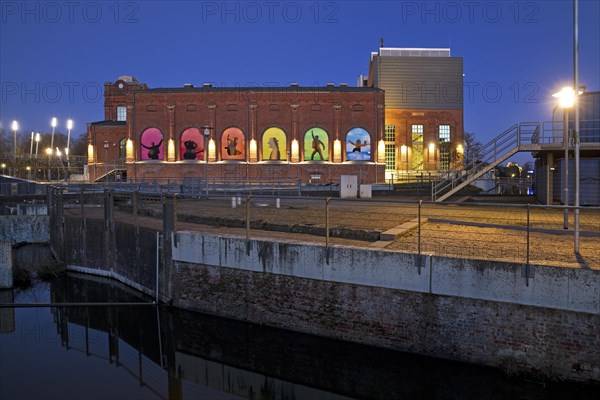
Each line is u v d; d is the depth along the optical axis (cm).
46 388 1050
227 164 6369
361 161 6400
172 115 6384
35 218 3020
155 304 1555
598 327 901
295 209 2152
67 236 2323
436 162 7106
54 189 2672
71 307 1645
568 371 923
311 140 6406
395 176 6919
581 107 2278
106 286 1902
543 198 2639
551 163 2341
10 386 1058
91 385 1073
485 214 1988
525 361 958
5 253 1875
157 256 1590
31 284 1967
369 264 1106
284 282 1238
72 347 1323
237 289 1327
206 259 1395
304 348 1196
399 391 1050
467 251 1134
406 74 7162
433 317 1042
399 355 1076
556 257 1057
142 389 1059
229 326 1316
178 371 1188
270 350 1229
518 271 957
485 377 988
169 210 1509
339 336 1151
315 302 1187
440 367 1032
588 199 2323
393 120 7138
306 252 1191
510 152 2311
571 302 915
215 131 6400
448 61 7175
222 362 1237
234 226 1698
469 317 1008
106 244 2064
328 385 1095
